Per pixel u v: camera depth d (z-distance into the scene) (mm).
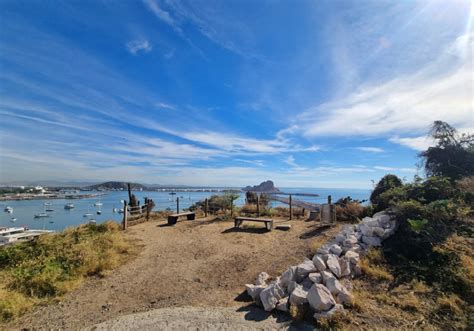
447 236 4742
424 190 6551
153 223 10727
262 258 5742
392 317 3061
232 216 11500
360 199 10289
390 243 5074
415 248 4641
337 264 4148
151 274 5082
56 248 6410
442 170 7625
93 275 5059
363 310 3240
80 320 3422
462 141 7801
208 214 12945
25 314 3604
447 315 3008
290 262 5348
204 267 5402
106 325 3230
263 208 12586
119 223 10062
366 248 5074
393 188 8000
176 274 5062
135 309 3721
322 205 8398
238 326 3088
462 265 3879
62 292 4258
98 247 6320
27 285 4348
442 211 5355
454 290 3455
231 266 5395
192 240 7598
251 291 3916
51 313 3629
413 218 5434
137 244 7254
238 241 7227
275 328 3021
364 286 3904
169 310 3590
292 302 3391
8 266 5469
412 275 3969
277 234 7777
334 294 3479
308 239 6840
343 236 5766
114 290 4383
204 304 3783
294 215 11430
